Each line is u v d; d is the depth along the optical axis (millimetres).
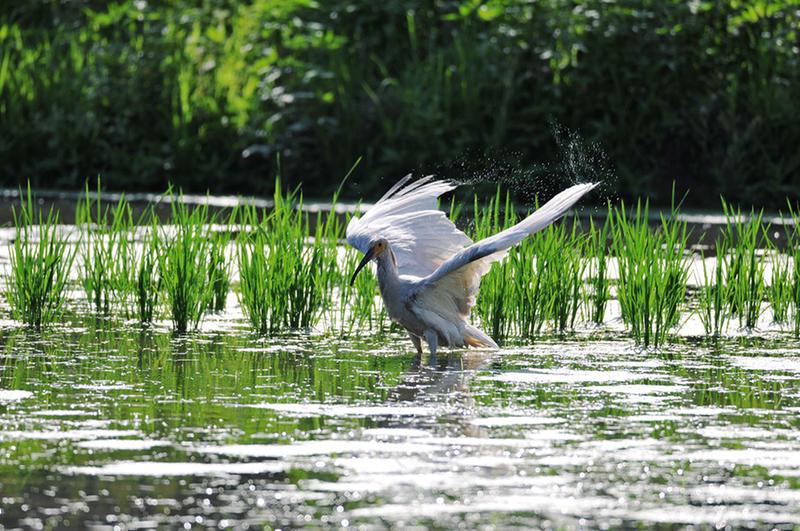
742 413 9703
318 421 9258
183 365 11594
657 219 23281
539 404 9969
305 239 15000
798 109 27000
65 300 15773
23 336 13117
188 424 9133
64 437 8688
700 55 27625
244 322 14562
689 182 27656
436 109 27375
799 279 14734
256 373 11266
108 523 6824
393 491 7441
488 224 14883
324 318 14523
